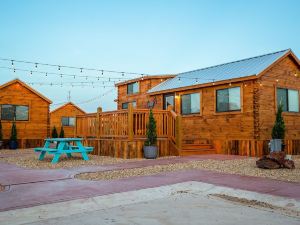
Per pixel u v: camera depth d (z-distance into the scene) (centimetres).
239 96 1562
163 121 1462
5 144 2241
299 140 1672
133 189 673
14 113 2309
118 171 948
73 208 522
